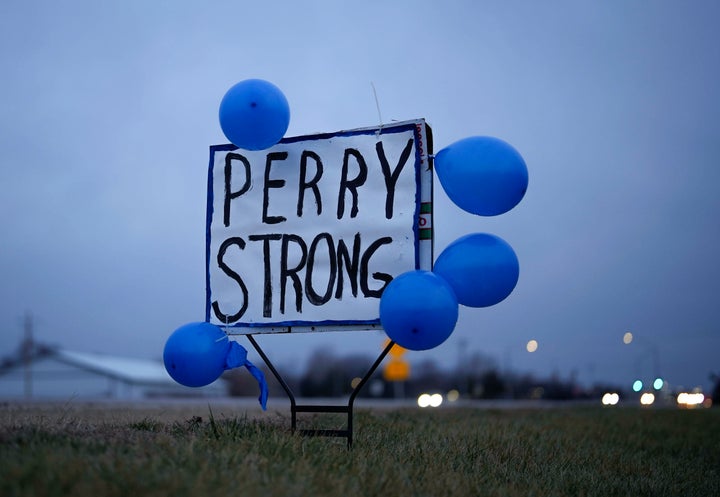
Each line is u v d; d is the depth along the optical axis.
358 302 8.48
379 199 8.57
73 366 67.75
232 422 8.95
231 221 9.10
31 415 10.61
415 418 14.79
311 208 8.81
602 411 23.92
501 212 8.10
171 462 6.15
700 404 43.19
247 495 5.61
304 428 9.16
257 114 8.36
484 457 9.55
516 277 7.99
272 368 8.89
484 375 86.31
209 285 9.06
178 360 8.46
